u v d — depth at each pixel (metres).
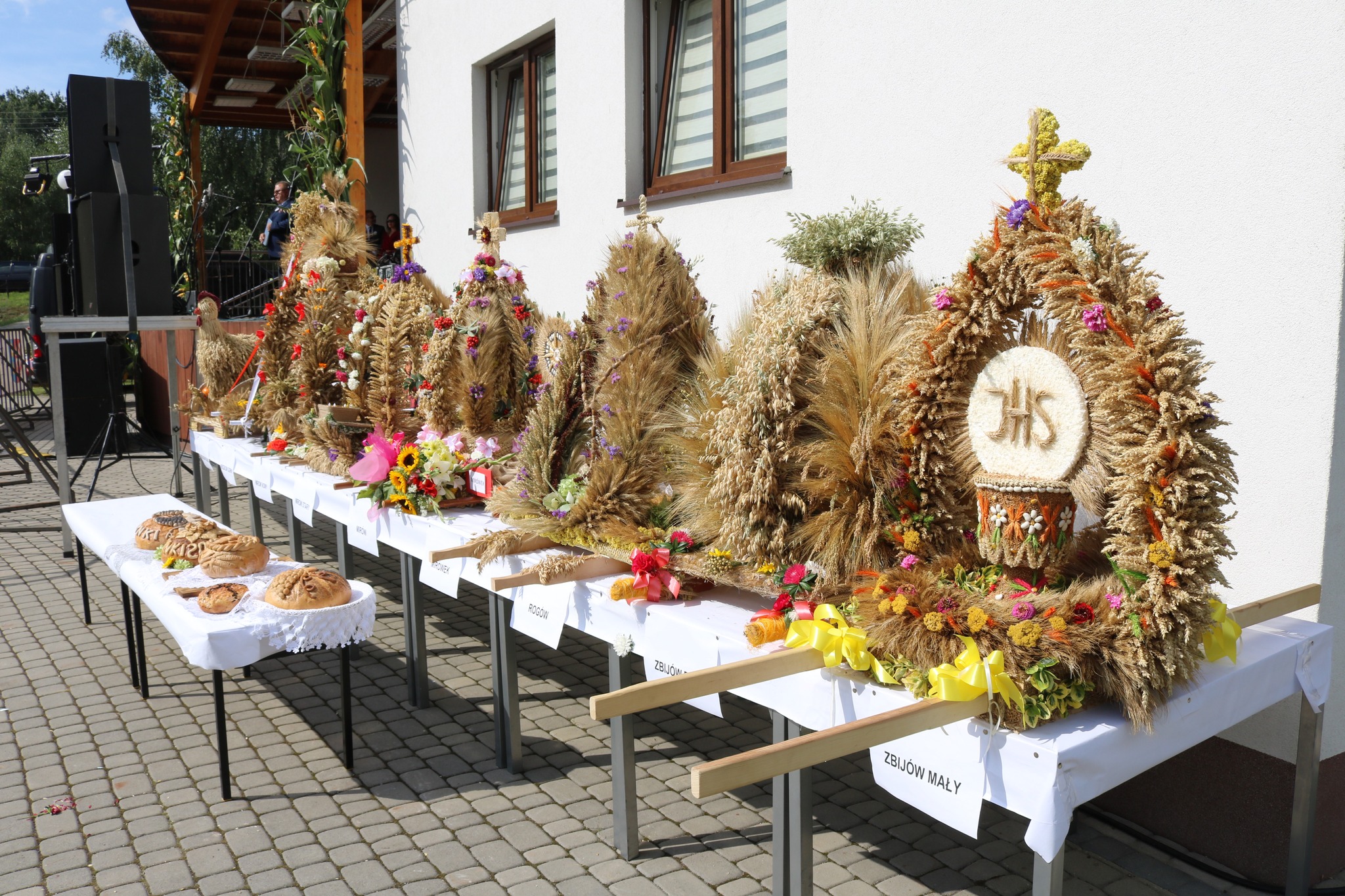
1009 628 1.86
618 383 3.04
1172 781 2.83
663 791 3.24
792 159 4.17
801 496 2.47
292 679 4.33
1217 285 2.69
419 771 3.39
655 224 3.18
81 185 7.69
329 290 5.29
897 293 2.52
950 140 3.43
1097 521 2.20
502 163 7.21
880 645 2.03
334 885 2.68
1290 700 2.56
